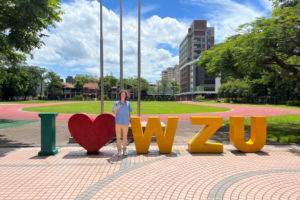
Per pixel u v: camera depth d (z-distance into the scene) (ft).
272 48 32.86
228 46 40.37
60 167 17.97
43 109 93.97
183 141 30.68
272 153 22.79
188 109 98.99
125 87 320.50
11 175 16.15
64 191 13.43
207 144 22.90
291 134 34.35
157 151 23.50
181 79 405.59
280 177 15.88
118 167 17.99
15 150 24.03
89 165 18.52
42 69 297.12
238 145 22.99
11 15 27.30
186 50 363.56
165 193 13.19
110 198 12.51
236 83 212.84
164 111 84.84
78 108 101.45
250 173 16.70
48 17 30.27
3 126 43.39
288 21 29.09
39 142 29.07
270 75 50.37
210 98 293.64
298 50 36.68
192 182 14.88
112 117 22.08
